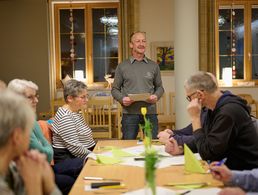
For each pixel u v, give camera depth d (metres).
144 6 6.76
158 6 6.77
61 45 7.11
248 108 2.20
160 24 6.79
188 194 1.59
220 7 6.93
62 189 2.58
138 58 3.79
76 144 2.80
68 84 2.91
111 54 7.14
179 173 1.96
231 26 6.95
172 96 6.43
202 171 1.96
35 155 1.28
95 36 7.10
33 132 2.32
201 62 6.54
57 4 7.04
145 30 6.80
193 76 2.21
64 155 2.83
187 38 4.91
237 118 2.06
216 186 1.71
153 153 1.48
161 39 6.80
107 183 1.76
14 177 1.24
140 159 2.31
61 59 7.13
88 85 7.05
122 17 6.71
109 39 7.11
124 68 3.77
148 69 3.79
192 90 2.18
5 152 1.11
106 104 4.98
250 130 2.10
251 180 1.70
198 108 2.20
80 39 7.10
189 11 4.88
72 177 2.63
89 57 7.10
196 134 2.18
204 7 6.47
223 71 6.87
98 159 2.28
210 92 2.15
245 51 6.98
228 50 7.00
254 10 6.96
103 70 7.14
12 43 6.88
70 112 2.89
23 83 2.37
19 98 1.14
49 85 6.89
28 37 6.87
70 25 7.07
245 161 2.09
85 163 2.29
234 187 1.67
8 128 1.08
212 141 2.07
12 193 1.14
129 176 1.92
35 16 6.84
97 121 5.12
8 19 6.85
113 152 2.49
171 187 1.70
